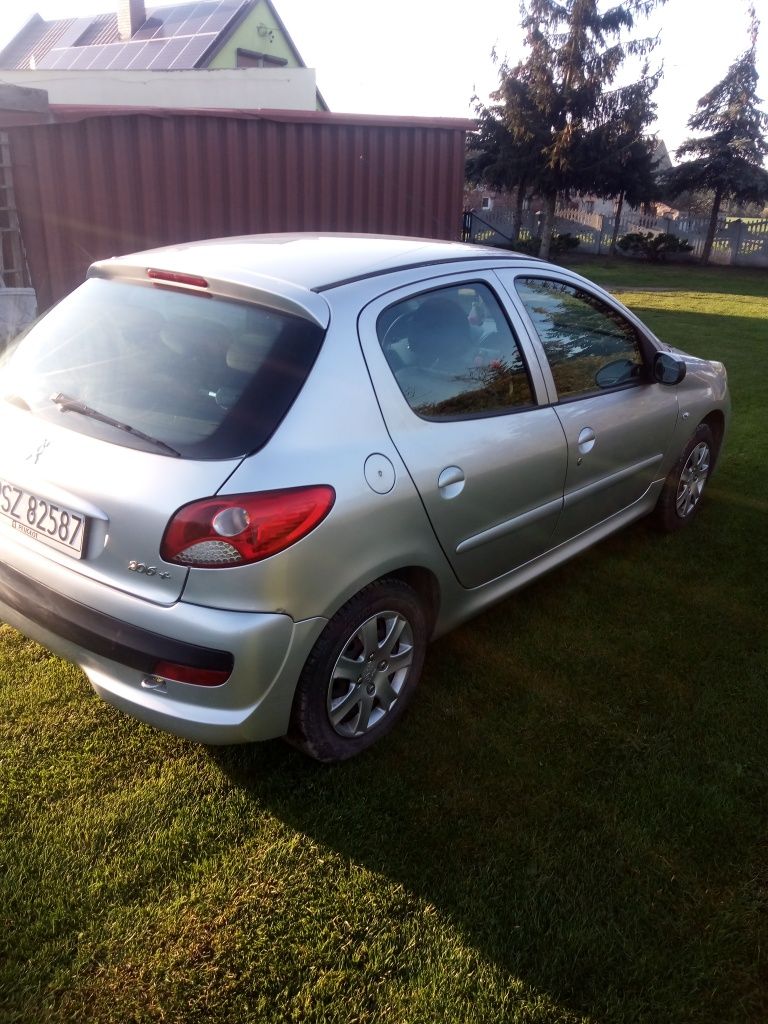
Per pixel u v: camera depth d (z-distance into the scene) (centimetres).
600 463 380
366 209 928
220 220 816
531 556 355
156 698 238
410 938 220
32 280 719
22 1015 195
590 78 2517
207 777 272
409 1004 203
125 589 234
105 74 1120
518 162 2636
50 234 717
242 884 233
